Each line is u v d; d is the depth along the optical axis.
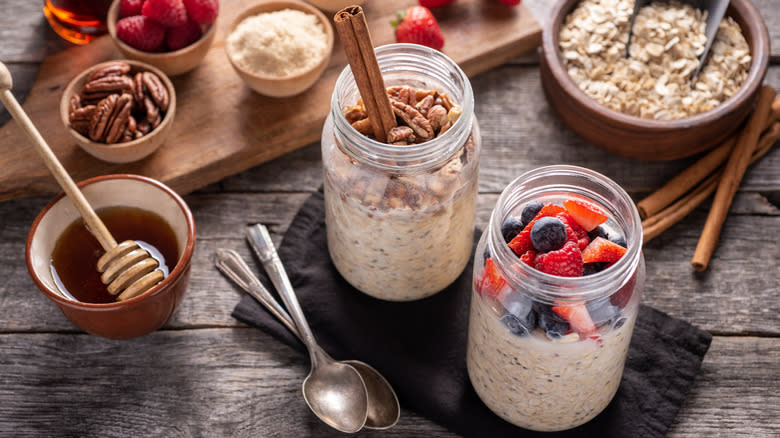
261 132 0.74
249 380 0.67
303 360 0.67
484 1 0.80
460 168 0.62
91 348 0.68
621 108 0.73
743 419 0.65
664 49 0.75
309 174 0.75
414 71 0.64
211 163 0.73
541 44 0.77
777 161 0.74
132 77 0.74
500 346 0.59
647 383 0.66
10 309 0.69
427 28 0.76
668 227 0.71
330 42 0.75
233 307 0.69
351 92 0.64
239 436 0.65
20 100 0.76
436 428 0.65
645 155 0.73
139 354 0.67
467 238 0.67
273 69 0.74
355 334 0.67
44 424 0.65
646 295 0.69
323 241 0.71
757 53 0.73
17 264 0.71
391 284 0.67
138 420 0.65
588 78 0.75
